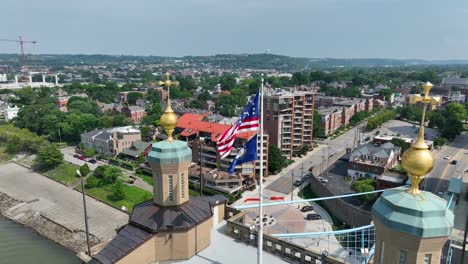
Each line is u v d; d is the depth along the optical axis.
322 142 184.25
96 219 100.50
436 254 18.62
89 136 165.25
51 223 99.81
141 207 35.06
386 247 19.64
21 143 161.62
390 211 19.09
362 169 120.06
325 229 95.31
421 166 18.45
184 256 32.44
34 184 127.38
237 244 35.16
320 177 123.81
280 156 136.62
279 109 146.25
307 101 164.25
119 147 154.12
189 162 34.41
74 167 141.00
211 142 133.25
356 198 103.94
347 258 67.75
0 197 118.19
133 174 136.62
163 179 33.34
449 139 179.38
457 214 92.31
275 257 32.47
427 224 17.81
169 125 33.38
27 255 85.31
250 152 30.05
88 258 79.56
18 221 103.69
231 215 40.72
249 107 29.89
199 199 37.22
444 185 115.94
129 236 31.67
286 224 97.44
